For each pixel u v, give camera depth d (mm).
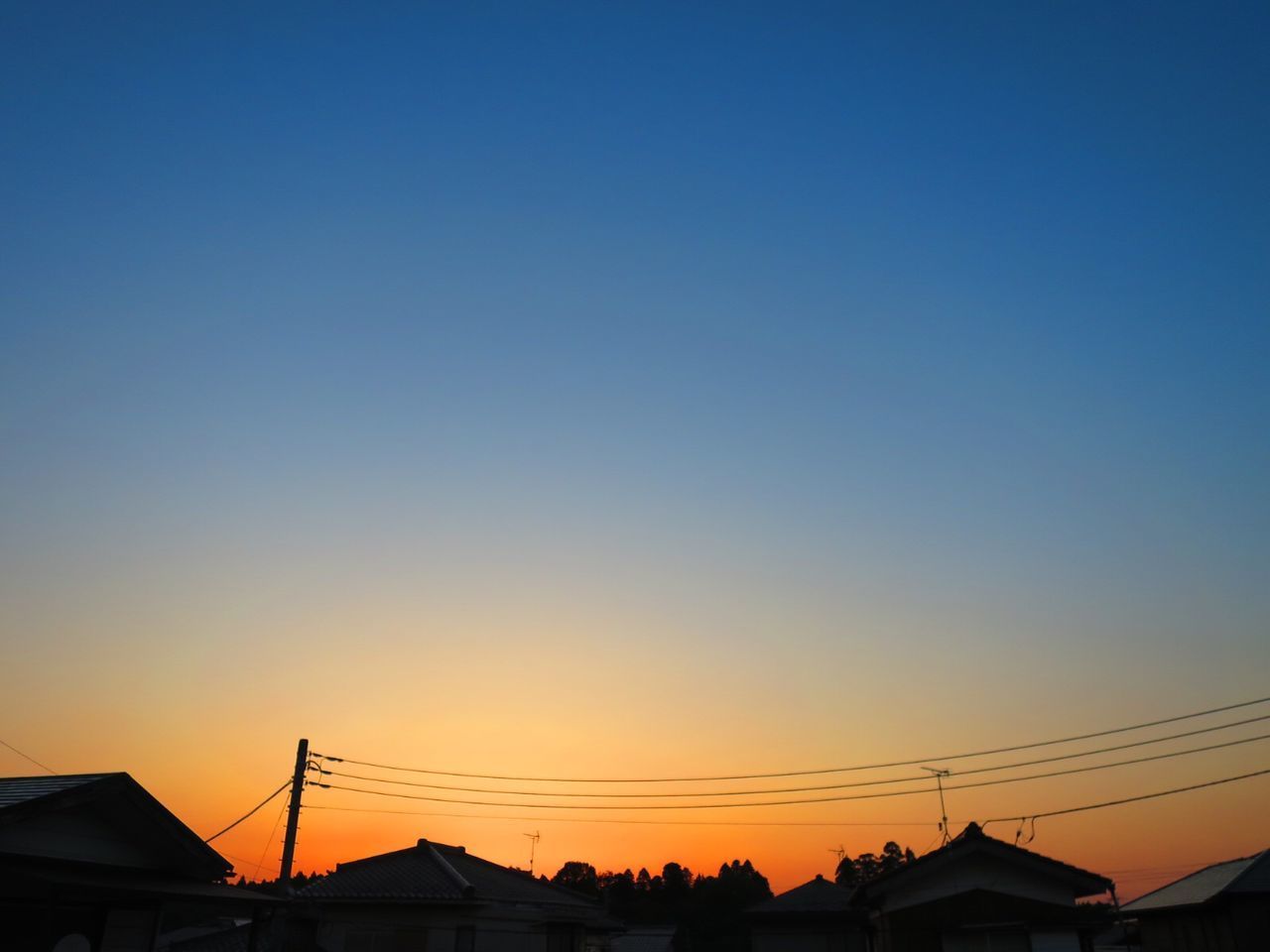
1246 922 24359
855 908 30859
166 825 17688
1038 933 25047
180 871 18578
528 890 36906
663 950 61094
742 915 36906
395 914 30953
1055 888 25859
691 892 85625
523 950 32500
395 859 35969
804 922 35875
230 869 18859
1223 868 28984
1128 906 33000
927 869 26297
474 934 30375
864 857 70500
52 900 14680
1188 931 27875
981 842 26125
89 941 16750
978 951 25250
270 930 27578
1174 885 32594
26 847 15703
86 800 16312
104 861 17203
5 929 15555
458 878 31812
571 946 35000
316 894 31984
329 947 31062
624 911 80188
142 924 17734
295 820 25781
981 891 25906
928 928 25859
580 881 86250
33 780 17609
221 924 38625
